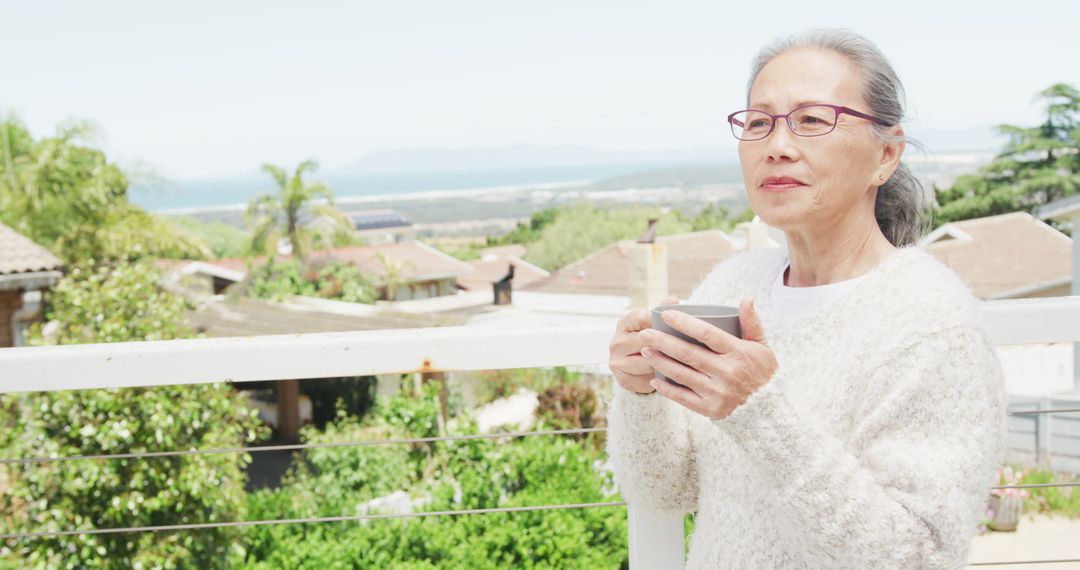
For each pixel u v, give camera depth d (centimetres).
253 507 551
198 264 2823
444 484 468
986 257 2220
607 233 4944
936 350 81
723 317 80
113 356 108
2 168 2711
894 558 74
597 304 2650
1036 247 2267
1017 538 719
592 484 452
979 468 78
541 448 484
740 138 95
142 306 645
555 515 403
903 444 80
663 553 114
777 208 92
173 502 489
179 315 660
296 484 645
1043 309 110
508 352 110
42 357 107
